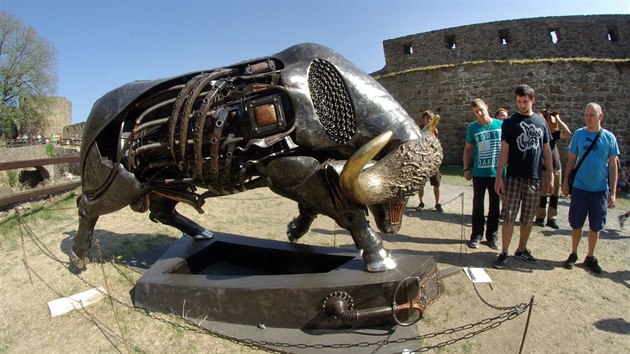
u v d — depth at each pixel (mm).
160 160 2912
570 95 11742
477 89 12523
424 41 14898
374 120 2543
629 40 14273
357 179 2320
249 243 3527
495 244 4277
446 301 3035
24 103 29562
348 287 2504
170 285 2840
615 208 6531
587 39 14086
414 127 2596
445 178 9500
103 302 3064
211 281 2803
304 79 2553
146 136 2891
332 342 2434
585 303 3049
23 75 28969
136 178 2898
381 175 2439
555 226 5148
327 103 2572
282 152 2553
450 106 12930
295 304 2555
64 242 4391
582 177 3627
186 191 3098
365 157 2191
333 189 2594
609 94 11641
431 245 4422
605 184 3580
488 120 4332
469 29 14453
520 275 3541
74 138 25531
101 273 3553
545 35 14062
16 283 3459
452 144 12914
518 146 3658
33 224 5043
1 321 2910
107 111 2877
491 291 3213
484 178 4285
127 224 5066
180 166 2752
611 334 2645
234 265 3604
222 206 6219
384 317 2562
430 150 2527
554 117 5086
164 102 2762
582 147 3645
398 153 2467
